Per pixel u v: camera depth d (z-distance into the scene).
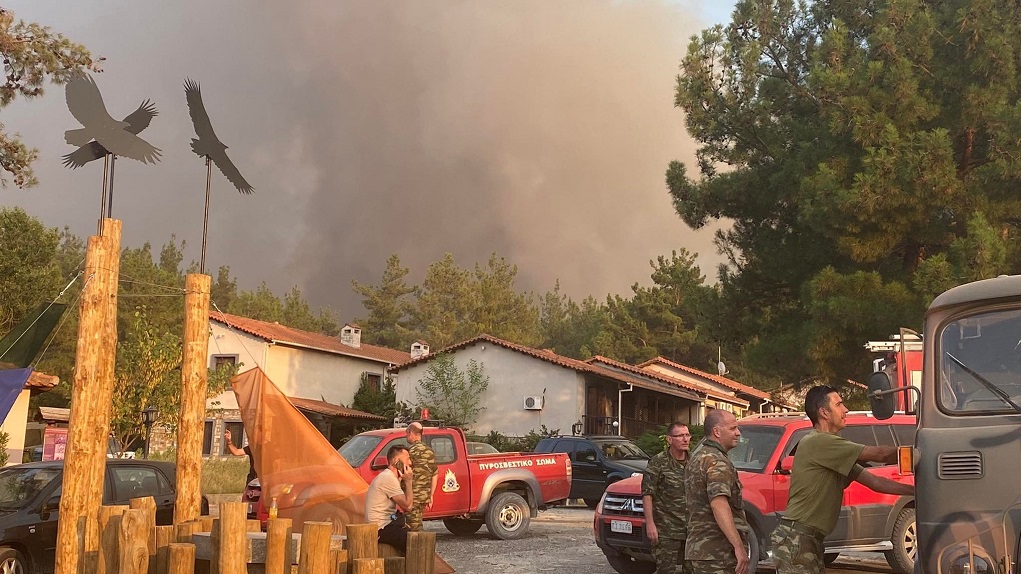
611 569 12.68
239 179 10.36
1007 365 6.25
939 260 22.14
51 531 11.06
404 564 7.52
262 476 9.73
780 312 29.19
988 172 23.12
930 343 6.58
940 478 6.06
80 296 9.18
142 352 26.45
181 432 9.66
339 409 41.06
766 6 28.33
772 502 10.98
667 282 71.44
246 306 83.56
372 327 88.38
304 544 6.93
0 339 12.37
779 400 53.88
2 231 26.28
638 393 43.50
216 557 7.19
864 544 11.56
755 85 28.30
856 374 25.59
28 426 32.50
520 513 16.61
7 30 16.97
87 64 17.45
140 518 7.38
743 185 28.06
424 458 11.67
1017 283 6.34
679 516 8.66
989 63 23.25
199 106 10.12
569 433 37.69
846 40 25.50
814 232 26.58
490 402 39.38
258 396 9.88
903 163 22.84
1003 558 5.70
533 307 90.69
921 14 24.27
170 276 54.03
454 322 84.19
